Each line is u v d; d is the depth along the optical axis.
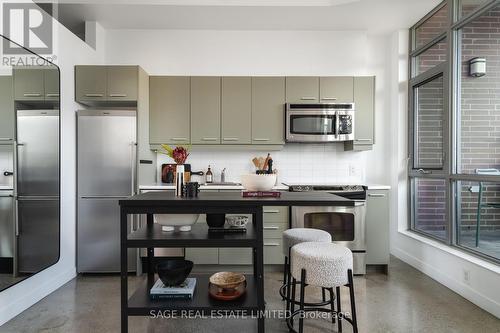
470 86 2.73
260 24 3.65
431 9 3.25
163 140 3.52
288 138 3.49
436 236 3.24
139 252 3.14
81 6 3.20
